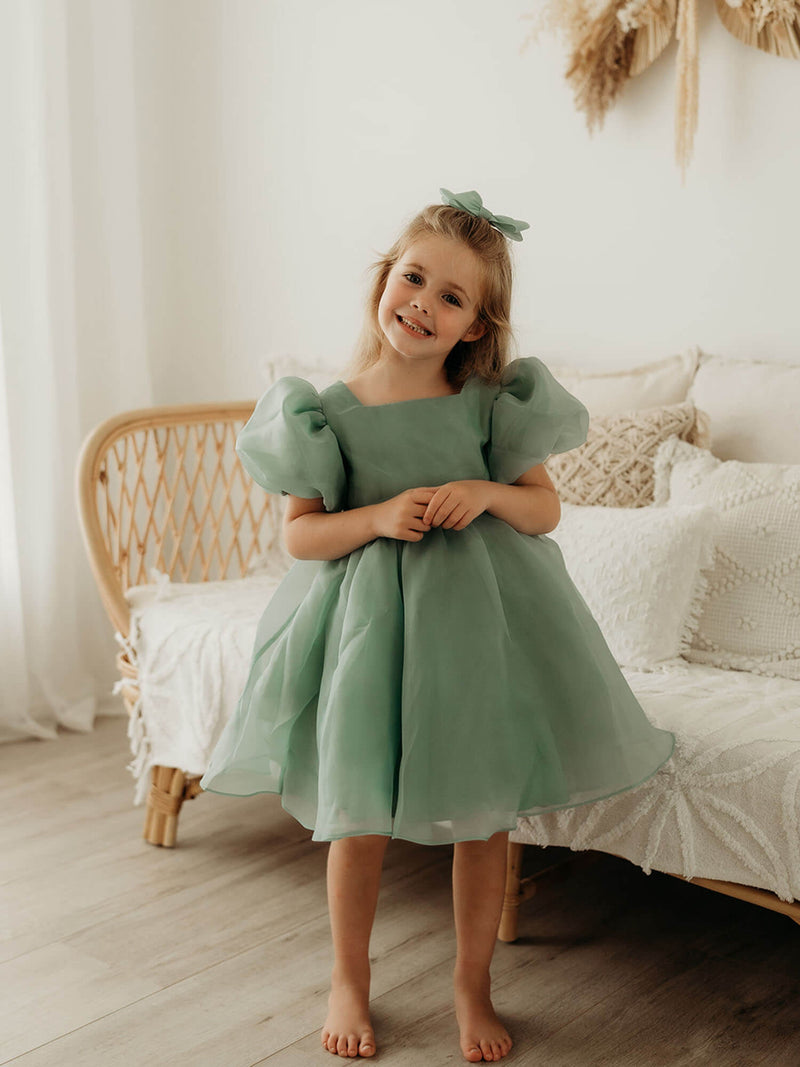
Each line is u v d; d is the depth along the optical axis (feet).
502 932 5.42
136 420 7.61
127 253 9.54
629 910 5.80
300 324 9.32
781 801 4.29
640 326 7.39
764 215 6.75
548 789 4.36
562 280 7.73
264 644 4.81
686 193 7.07
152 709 6.49
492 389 4.79
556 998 4.89
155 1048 4.52
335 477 4.56
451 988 4.96
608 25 7.10
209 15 9.58
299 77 9.05
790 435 6.26
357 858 4.53
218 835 6.80
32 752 8.45
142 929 5.56
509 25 7.77
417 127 8.38
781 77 6.59
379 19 8.50
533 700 4.40
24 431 8.86
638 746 4.45
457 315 4.49
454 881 4.60
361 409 4.61
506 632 4.40
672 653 5.67
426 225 4.56
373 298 4.84
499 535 4.58
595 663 4.47
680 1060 4.41
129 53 9.37
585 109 7.36
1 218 8.64
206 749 6.13
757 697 5.09
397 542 4.49
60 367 9.10
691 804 4.52
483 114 8.00
